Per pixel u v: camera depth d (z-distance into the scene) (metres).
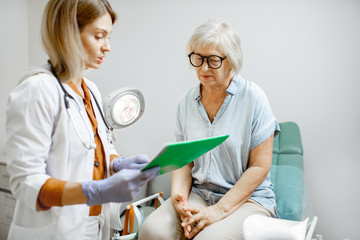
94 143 1.05
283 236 0.69
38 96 0.91
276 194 1.59
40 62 2.56
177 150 0.89
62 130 0.97
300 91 1.95
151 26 2.25
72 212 1.01
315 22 1.87
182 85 2.21
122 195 0.88
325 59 1.87
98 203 0.89
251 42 2.02
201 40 1.24
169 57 2.22
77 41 0.94
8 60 2.44
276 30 1.95
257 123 1.33
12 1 2.43
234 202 1.26
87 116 1.09
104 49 1.02
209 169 1.37
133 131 2.41
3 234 2.16
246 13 2.00
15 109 0.90
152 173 0.91
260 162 1.31
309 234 1.22
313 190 1.99
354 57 1.81
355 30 1.79
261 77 2.02
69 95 1.01
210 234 1.16
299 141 1.79
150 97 2.32
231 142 1.33
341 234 1.96
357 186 1.90
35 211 0.97
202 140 0.94
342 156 1.91
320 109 1.92
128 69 2.36
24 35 2.55
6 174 2.09
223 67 1.28
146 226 1.26
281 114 2.01
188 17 2.14
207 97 1.41
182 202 1.28
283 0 1.92
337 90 1.87
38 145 0.91
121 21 2.33
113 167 1.20
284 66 1.96
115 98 1.19
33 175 0.90
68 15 0.92
